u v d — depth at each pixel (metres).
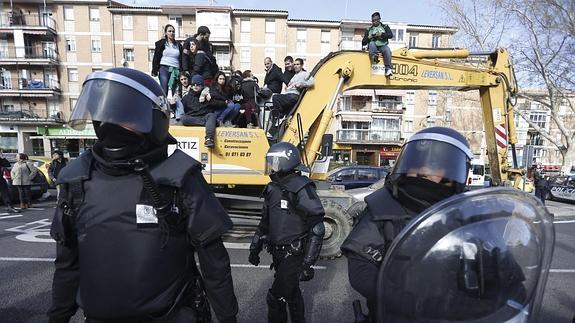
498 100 6.05
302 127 5.33
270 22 30.91
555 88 15.20
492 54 6.17
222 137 4.92
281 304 2.47
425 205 1.30
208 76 5.76
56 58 29.61
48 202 10.14
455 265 1.01
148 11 29.52
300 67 5.93
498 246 1.03
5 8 28.91
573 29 13.10
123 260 1.18
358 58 5.53
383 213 1.33
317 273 4.25
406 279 1.03
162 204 1.18
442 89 6.17
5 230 6.34
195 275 1.43
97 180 1.23
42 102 30.08
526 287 1.07
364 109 32.62
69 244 1.33
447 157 1.34
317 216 2.38
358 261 1.30
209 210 1.31
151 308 1.20
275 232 2.49
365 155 33.25
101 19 29.47
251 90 5.67
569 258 5.12
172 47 5.99
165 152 1.32
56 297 1.37
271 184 2.62
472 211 1.03
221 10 29.30
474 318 1.01
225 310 1.35
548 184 12.48
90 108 1.18
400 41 31.67
